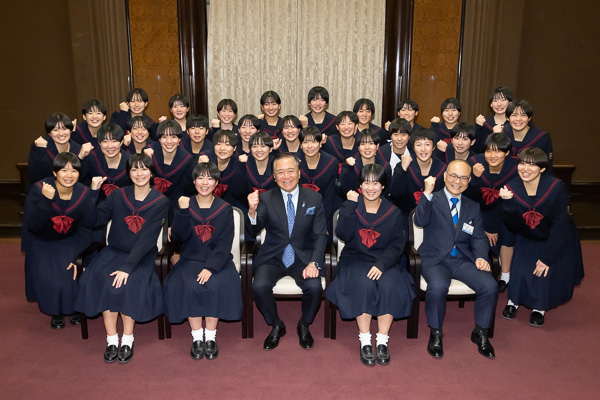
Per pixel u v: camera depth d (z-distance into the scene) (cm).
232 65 636
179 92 648
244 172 421
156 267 339
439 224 357
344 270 340
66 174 341
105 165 409
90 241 364
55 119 407
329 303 349
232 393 286
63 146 427
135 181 334
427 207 352
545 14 604
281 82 641
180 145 458
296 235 353
